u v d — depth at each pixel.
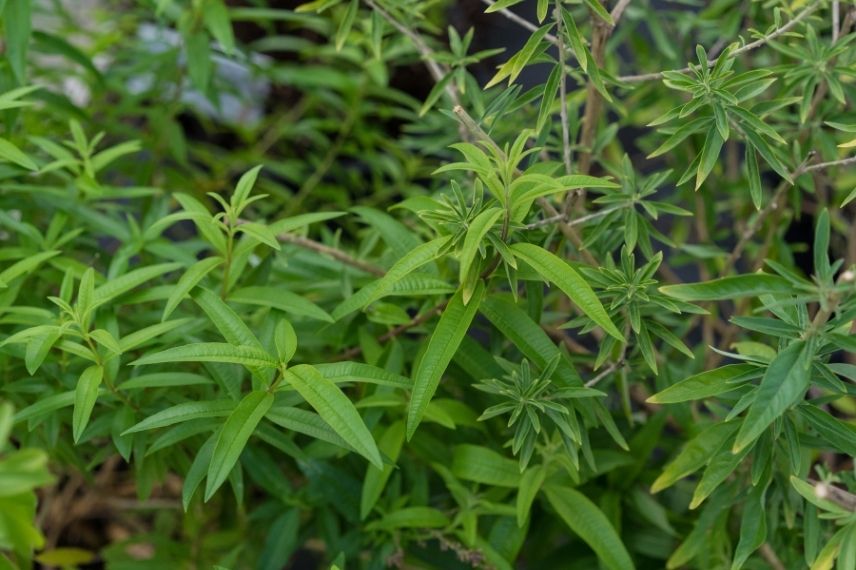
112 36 1.15
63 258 0.84
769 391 0.67
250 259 0.93
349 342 0.88
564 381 0.77
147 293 0.81
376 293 0.72
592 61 0.76
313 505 0.88
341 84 1.18
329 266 0.90
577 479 0.80
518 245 0.73
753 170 0.77
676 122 0.96
